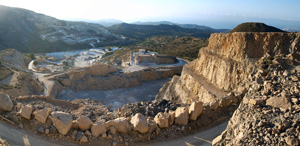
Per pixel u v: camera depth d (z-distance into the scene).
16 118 13.54
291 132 8.36
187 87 40.22
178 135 13.98
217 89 32.03
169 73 71.19
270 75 14.01
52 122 13.20
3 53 71.50
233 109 16.84
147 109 18.45
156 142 13.16
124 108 19.22
